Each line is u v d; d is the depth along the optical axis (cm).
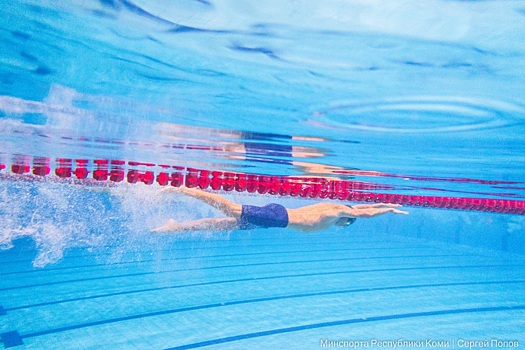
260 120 326
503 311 630
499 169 532
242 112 304
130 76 241
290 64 217
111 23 182
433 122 317
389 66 213
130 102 288
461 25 170
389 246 1360
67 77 247
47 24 186
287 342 472
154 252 1098
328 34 182
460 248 1345
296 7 161
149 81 249
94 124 353
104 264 924
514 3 152
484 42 184
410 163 508
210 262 997
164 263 962
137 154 477
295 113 302
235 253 1141
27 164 517
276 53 205
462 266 1052
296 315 584
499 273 977
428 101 266
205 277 832
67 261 938
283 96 265
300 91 255
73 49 210
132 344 454
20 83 260
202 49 204
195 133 377
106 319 543
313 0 156
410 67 214
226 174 607
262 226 460
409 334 507
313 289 752
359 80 234
